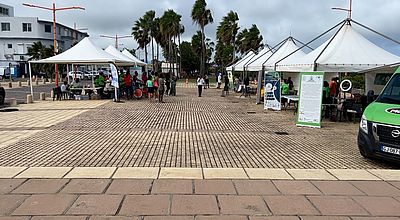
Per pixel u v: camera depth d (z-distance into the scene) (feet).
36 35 237.66
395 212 14.87
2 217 13.76
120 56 91.35
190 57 296.30
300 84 41.39
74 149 26.58
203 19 177.37
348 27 54.03
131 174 19.47
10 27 234.79
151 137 32.24
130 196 16.08
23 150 26.16
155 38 214.28
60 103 67.56
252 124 42.57
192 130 36.91
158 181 18.26
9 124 40.04
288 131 37.73
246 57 103.60
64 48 260.21
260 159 24.12
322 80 40.11
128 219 13.64
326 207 15.25
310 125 40.91
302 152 26.81
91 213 14.17
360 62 48.62
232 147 28.27
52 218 13.67
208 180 18.57
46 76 189.16
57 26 251.80
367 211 14.92
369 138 22.67
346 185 18.29
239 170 20.75
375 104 24.54
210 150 26.91
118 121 42.96
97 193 16.42
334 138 33.68
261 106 65.87
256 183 18.26
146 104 66.74
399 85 25.11
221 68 261.44
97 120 43.70
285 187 17.75
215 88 138.82
